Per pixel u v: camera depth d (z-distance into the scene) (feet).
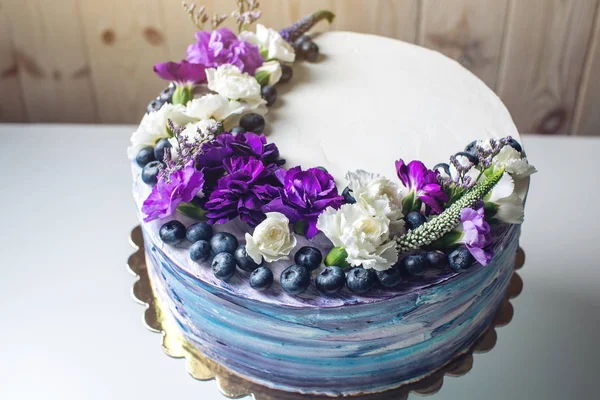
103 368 2.21
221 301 1.73
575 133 3.16
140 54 2.97
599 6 2.82
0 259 2.51
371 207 1.68
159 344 2.27
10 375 2.18
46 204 2.71
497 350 2.23
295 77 2.28
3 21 2.86
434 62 2.36
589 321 2.31
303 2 2.86
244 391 1.86
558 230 2.60
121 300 2.40
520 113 3.13
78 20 2.87
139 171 1.96
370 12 2.89
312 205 1.72
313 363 1.79
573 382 2.15
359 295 1.68
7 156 2.89
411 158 2.00
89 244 2.58
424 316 1.75
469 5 2.86
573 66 2.97
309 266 1.69
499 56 2.98
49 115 3.13
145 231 1.89
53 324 2.32
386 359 1.80
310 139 2.04
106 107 3.11
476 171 1.89
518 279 2.16
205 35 2.19
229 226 1.79
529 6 2.85
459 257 1.70
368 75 2.30
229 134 1.84
